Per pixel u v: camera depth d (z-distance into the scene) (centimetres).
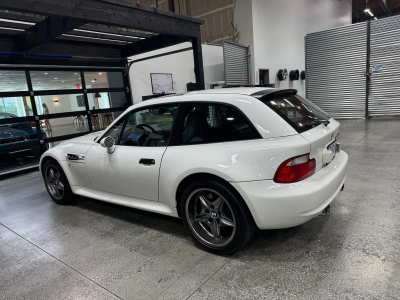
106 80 703
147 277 213
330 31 1001
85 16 363
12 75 554
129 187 284
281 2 1151
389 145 563
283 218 204
